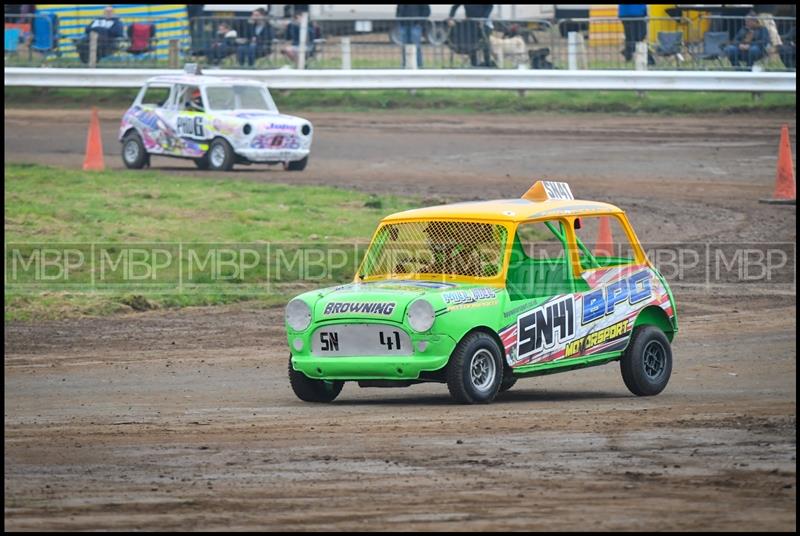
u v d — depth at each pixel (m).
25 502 24.48
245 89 90.50
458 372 34.81
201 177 84.06
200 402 37.31
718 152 93.75
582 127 104.56
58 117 111.94
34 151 96.31
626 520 22.72
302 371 36.16
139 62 119.94
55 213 67.75
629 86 110.25
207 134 87.25
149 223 67.19
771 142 97.06
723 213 74.94
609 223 67.00
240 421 33.47
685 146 96.00
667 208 76.12
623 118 108.06
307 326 36.06
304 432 31.52
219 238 64.50
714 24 112.88
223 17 119.25
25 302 54.44
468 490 25.08
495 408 34.81
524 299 36.44
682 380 41.25
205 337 50.09
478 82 112.81
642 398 37.53
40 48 121.56
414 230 38.28
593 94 114.44
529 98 114.38
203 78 89.88
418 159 93.19
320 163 92.12
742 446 28.83
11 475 26.84
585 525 22.44
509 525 22.52
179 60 119.12
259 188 78.31
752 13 112.38
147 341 49.19
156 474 26.84
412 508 23.78
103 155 97.38
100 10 122.12
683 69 112.19
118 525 22.73
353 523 22.77
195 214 69.69
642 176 86.06
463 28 115.62
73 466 27.69
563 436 30.28
